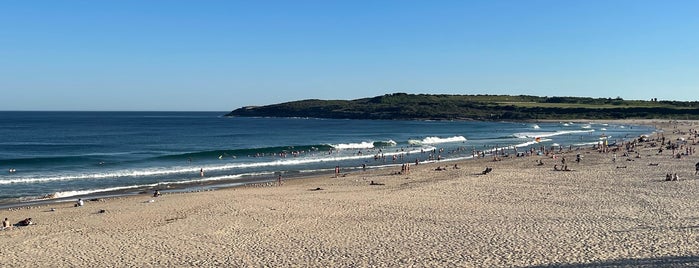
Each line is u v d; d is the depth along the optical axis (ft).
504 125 541.75
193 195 109.50
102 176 149.69
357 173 154.71
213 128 489.26
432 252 60.80
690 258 54.13
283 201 98.68
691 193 96.53
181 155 212.43
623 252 57.77
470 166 164.55
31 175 152.56
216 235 71.92
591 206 87.04
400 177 138.82
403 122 642.63
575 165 156.76
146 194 118.42
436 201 96.07
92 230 77.36
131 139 331.57
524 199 96.02
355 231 72.84
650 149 208.74
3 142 300.40
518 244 63.05
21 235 74.90
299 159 200.75
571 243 62.64
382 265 56.24
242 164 182.39
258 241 68.08
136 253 63.00
